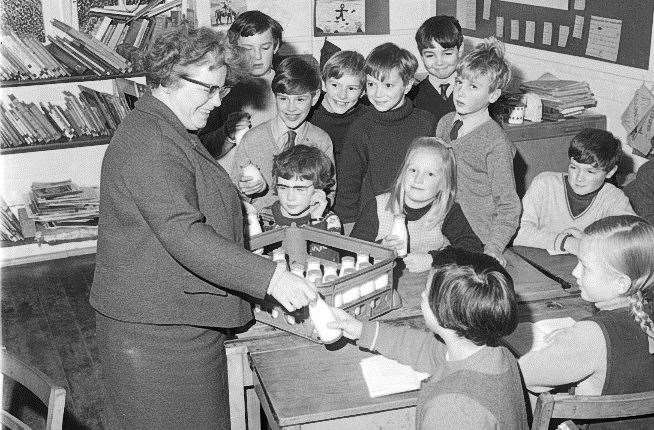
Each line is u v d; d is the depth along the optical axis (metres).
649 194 2.94
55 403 1.59
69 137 4.43
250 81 3.63
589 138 2.62
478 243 2.45
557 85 3.94
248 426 2.23
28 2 4.65
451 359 1.48
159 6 4.83
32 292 3.98
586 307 2.13
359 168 3.01
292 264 2.12
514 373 1.49
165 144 1.70
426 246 2.47
